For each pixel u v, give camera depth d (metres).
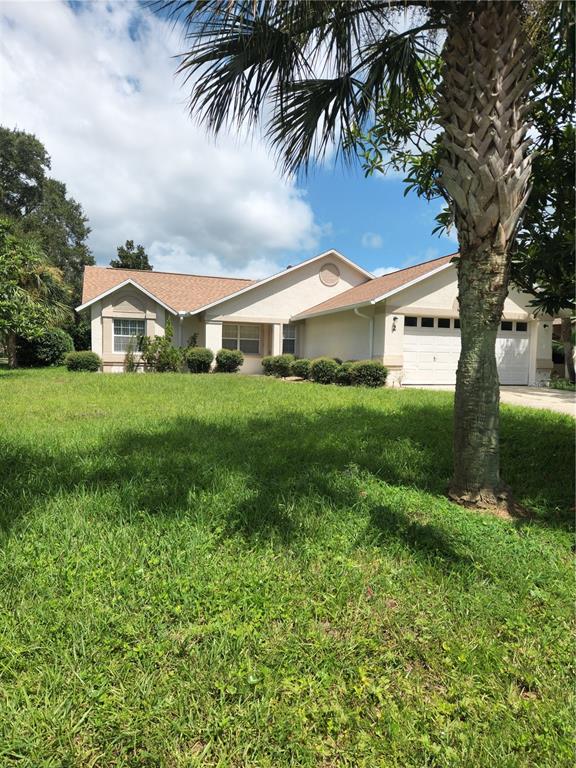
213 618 2.21
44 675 1.84
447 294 14.45
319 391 11.16
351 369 13.73
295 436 5.91
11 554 2.72
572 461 4.96
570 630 2.23
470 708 1.76
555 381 15.15
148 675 1.86
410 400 9.56
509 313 14.58
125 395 9.81
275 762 1.53
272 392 10.74
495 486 3.77
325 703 1.77
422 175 5.02
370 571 2.70
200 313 18.27
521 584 2.58
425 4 3.41
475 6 3.23
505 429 6.51
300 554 2.85
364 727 1.67
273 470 4.39
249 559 2.77
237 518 3.29
